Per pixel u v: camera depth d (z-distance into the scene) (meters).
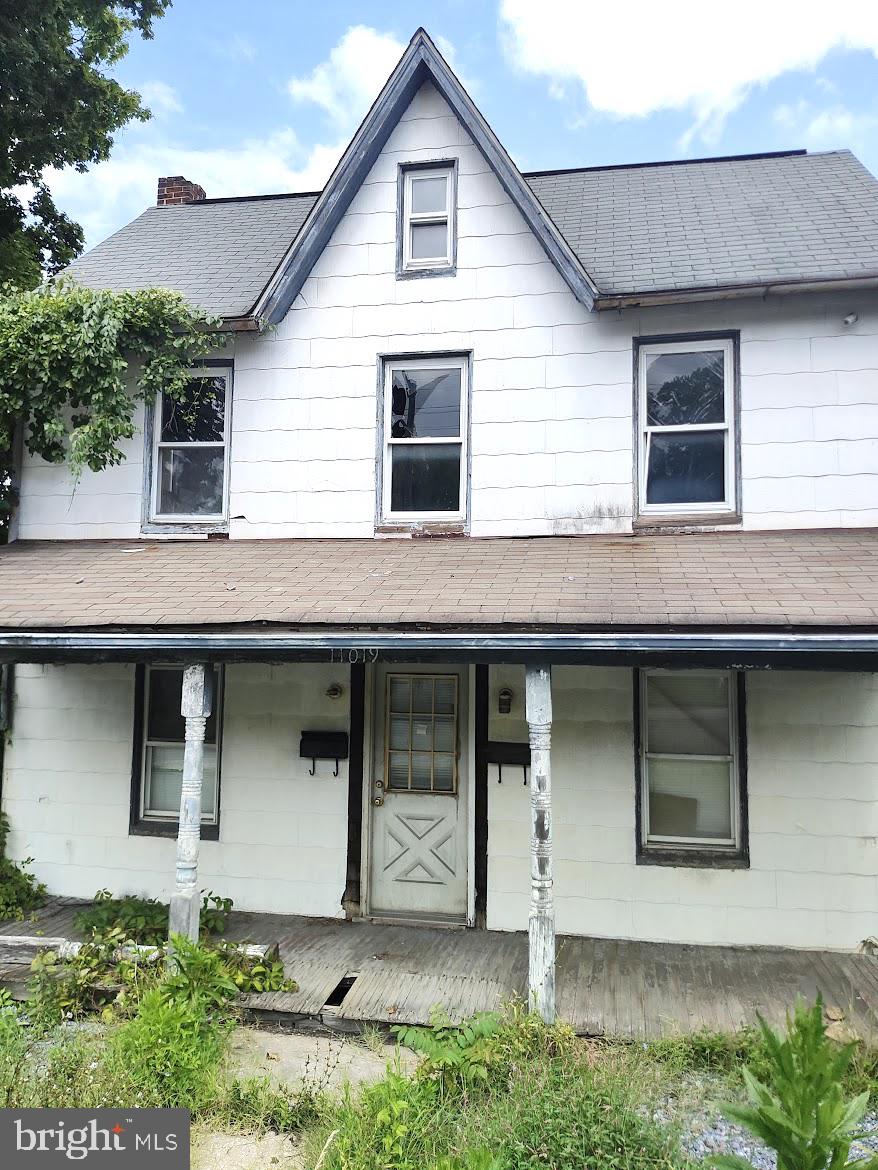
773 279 6.91
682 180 9.92
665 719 6.98
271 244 9.73
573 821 6.88
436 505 7.77
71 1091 4.12
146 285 8.88
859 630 4.84
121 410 7.59
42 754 7.85
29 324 7.41
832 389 7.05
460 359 7.80
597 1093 3.96
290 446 7.97
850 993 5.57
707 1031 4.90
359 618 5.45
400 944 6.56
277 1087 4.50
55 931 6.75
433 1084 4.21
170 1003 4.75
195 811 5.84
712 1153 3.86
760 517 7.08
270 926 7.00
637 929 6.69
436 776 7.32
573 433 7.46
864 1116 4.17
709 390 7.42
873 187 8.85
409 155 7.96
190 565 7.05
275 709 7.51
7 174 12.51
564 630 5.16
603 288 7.45
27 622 5.87
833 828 6.52
